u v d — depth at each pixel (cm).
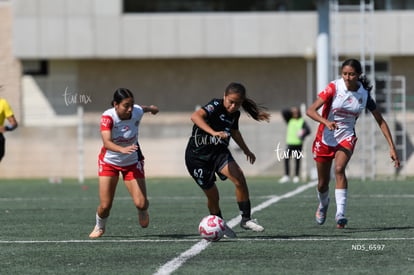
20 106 8519
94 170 7862
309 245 2406
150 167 7706
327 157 2786
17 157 7819
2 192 5250
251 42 8300
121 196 4722
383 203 3966
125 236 2723
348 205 3856
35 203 4300
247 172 7481
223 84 8731
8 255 2289
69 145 7831
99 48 8300
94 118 8688
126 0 8425
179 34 8325
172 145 7712
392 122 7306
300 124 6128
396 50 8194
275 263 2088
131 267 2055
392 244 2419
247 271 1973
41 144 7831
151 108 2655
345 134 2758
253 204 3966
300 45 8275
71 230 2939
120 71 8731
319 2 6097
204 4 8431
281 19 8269
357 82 2714
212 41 8325
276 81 8675
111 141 2508
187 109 8769
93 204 4188
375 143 7262
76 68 8675
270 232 2758
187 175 7712
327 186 2842
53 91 8625
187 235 2734
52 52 8294
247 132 7462
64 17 8281
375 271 1962
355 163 7206
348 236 2622
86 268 2053
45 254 2303
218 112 2538
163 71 8762
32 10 8281
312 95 8625
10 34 8519
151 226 3047
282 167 7444
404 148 6988
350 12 8119
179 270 1994
